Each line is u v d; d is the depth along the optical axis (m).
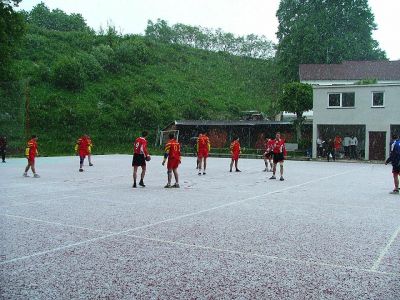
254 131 42.28
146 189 14.13
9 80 37.50
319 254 6.19
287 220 8.77
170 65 74.44
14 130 37.78
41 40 64.62
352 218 9.03
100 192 13.27
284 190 14.04
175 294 4.62
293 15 61.94
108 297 4.52
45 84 51.94
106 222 8.45
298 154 36.31
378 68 48.12
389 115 32.12
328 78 47.44
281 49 60.41
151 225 8.17
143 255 6.11
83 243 6.76
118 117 49.41
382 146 32.56
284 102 37.12
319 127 35.44
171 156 14.38
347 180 17.70
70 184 15.59
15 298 4.48
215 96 63.91
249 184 15.86
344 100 33.47
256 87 74.12
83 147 21.27
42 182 16.23
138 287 4.83
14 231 7.61
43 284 4.90
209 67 80.38
